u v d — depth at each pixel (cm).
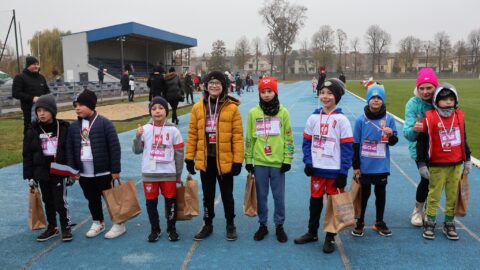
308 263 404
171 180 457
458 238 454
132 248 443
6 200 606
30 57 876
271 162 448
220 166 446
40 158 456
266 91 445
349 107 2034
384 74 9969
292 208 566
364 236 468
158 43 4894
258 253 427
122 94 2523
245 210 462
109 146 466
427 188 477
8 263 411
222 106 448
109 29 4019
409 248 434
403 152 926
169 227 461
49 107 453
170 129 458
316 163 434
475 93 3216
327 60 9806
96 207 478
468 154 449
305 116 1658
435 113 443
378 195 468
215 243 453
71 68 4209
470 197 596
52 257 423
